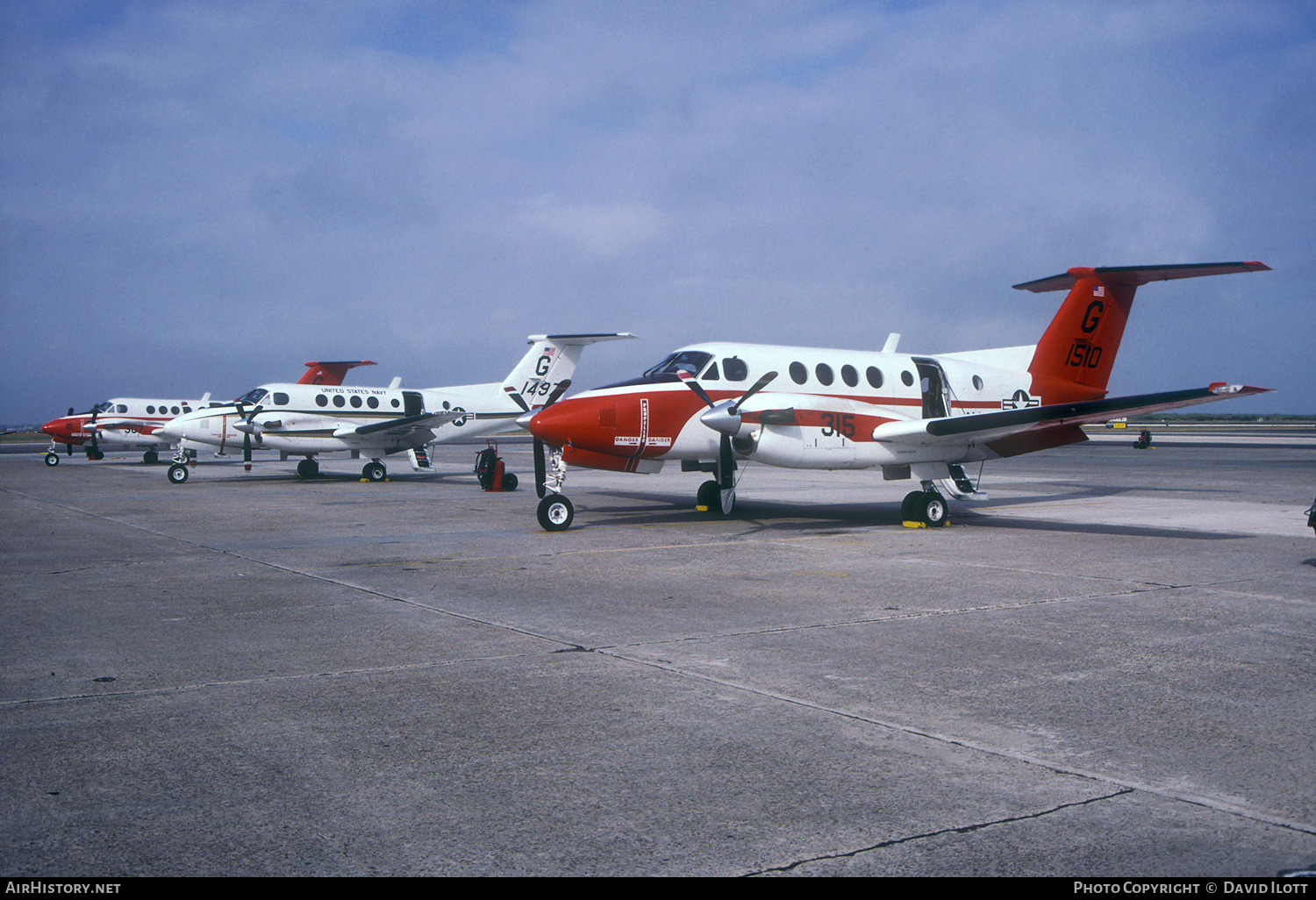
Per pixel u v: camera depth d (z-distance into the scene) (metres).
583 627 7.31
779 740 4.68
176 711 5.18
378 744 4.64
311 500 20.11
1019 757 4.45
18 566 10.63
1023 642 6.76
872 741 4.67
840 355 15.12
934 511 14.28
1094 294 16.25
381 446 27.55
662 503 18.95
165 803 3.92
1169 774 4.23
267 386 26.69
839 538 13.02
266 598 8.57
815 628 7.25
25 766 4.33
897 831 3.66
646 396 13.87
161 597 8.62
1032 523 14.94
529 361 27.84
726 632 7.13
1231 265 14.68
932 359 15.90
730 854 3.47
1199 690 5.52
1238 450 45.44
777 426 13.53
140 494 21.91
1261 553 11.40
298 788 4.09
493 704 5.29
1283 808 3.85
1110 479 25.92
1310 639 6.82
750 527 14.41
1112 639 6.87
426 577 9.75
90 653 6.51
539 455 14.23
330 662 6.23
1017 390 16.23
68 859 3.41
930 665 6.12
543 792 4.04
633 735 4.77
